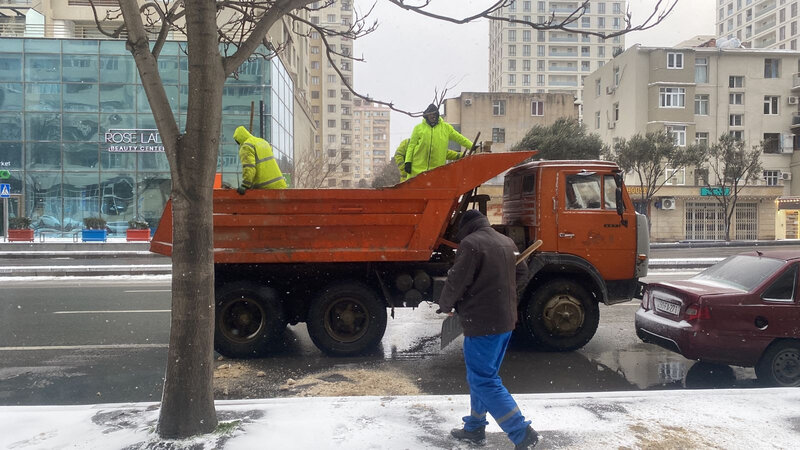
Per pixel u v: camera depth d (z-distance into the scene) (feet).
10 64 94.79
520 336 26.32
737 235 116.57
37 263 61.67
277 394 17.76
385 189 21.88
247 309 22.34
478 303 11.59
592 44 339.77
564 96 149.18
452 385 18.62
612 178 24.12
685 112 120.37
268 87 94.48
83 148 95.96
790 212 114.93
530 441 11.36
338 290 22.18
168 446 11.76
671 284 20.53
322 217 21.80
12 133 95.09
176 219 12.00
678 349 18.97
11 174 94.89
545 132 103.81
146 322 29.37
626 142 104.94
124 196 96.94
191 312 12.16
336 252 21.94
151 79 11.75
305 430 12.73
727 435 12.62
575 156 99.35
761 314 18.16
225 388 18.42
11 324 28.81
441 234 22.81
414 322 30.14
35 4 104.68
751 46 288.51
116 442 12.05
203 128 11.78
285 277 23.03
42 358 22.33
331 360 22.13
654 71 120.78
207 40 11.62
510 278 11.81
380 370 20.51
